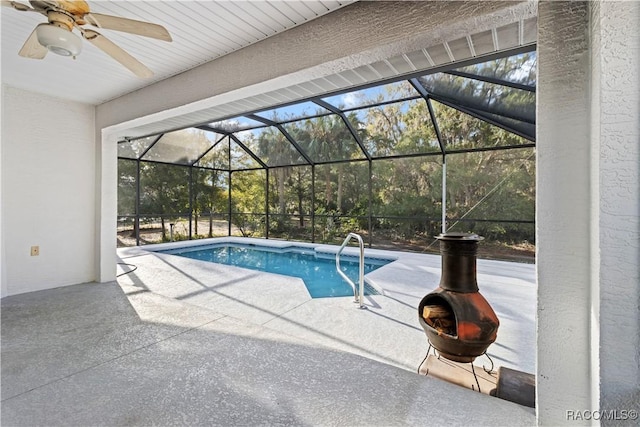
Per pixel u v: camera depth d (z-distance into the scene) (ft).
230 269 18.88
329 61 8.04
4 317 10.72
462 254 6.91
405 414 5.87
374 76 11.12
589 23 4.67
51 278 14.28
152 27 6.43
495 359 8.23
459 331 6.49
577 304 4.76
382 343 9.08
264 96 13.30
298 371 7.41
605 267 3.80
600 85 3.85
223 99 10.77
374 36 7.36
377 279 16.52
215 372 7.34
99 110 15.20
